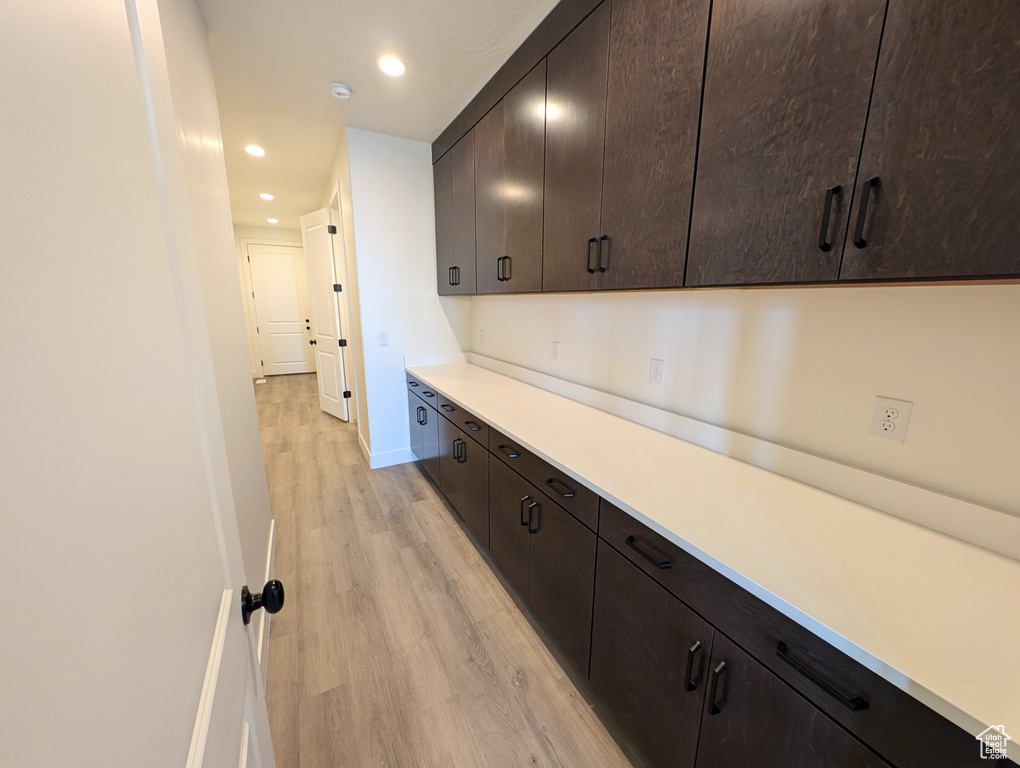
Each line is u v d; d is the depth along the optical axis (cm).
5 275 22
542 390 226
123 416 35
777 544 84
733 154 92
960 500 85
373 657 148
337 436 384
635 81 115
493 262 208
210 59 170
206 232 116
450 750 118
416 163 279
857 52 69
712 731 85
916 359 91
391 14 148
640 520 97
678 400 151
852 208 73
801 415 114
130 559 34
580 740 121
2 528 20
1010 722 49
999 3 54
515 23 154
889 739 58
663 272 112
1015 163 55
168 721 38
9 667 20
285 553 207
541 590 147
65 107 29
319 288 418
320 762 114
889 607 67
